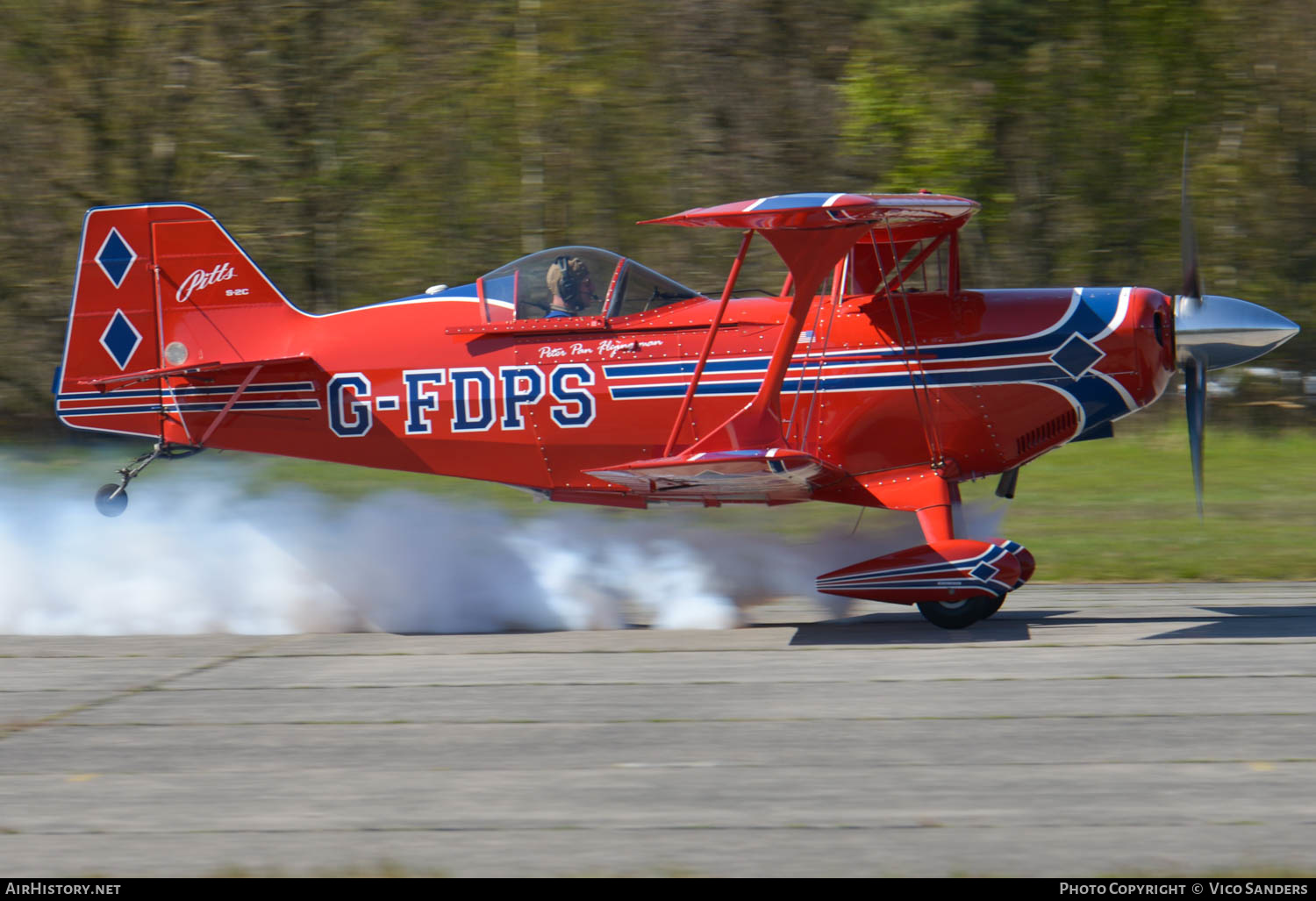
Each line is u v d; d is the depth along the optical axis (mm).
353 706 17750
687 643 21703
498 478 23703
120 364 24078
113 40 52219
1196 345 22922
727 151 53562
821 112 54094
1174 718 16391
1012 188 54500
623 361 22828
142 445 51875
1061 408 22406
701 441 21562
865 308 22594
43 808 13859
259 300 24047
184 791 14328
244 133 53219
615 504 24188
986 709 16953
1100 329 22203
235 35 52531
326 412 23859
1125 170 54469
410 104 53031
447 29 52719
